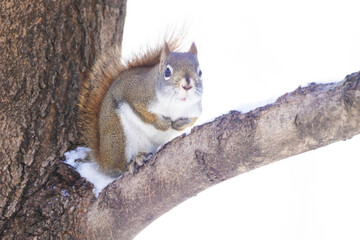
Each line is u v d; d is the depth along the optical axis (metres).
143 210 7.56
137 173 7.64
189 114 8.95
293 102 6.13
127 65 9.70
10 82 8.28
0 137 8.15
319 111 5.88
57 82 8.64
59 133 8.58
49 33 8.57
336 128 5.80
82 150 8.69
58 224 7.86
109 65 9.45
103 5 9.31
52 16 8.59
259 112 6.43
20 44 8.35
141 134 8.87
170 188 7.26
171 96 8.51
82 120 8.95
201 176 6.98
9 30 8.31
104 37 9.44
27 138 8.26
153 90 8.73
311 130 5.98
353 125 5.65
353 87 5.57
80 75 8.98
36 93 8.42
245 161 6.61
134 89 8.84
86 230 7.85
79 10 8.94
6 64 8.29
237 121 6.60
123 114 8.72
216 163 6.80
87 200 7.98
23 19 8.38
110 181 8.25
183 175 7.10
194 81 8.52
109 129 8.70
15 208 7.95
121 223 7.73
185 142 7.10
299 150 6.24
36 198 8.00
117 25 9.70
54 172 8.23
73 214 7.91
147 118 8.81
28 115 8.32
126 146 8.73
